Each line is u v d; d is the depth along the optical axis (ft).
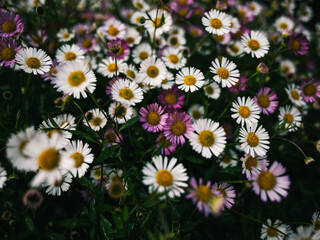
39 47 0.66
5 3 0.69
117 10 0.95
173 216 0.45
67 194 0.58
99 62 0.69
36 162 0.37
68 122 0.52
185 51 0.66
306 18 1.12
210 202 0.38
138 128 0.57
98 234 0.43
